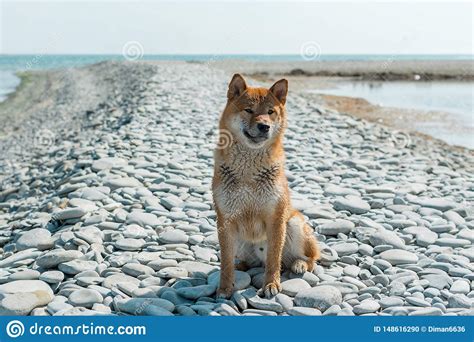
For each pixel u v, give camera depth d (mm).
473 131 4977
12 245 2129
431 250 2029
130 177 2723
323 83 10875
